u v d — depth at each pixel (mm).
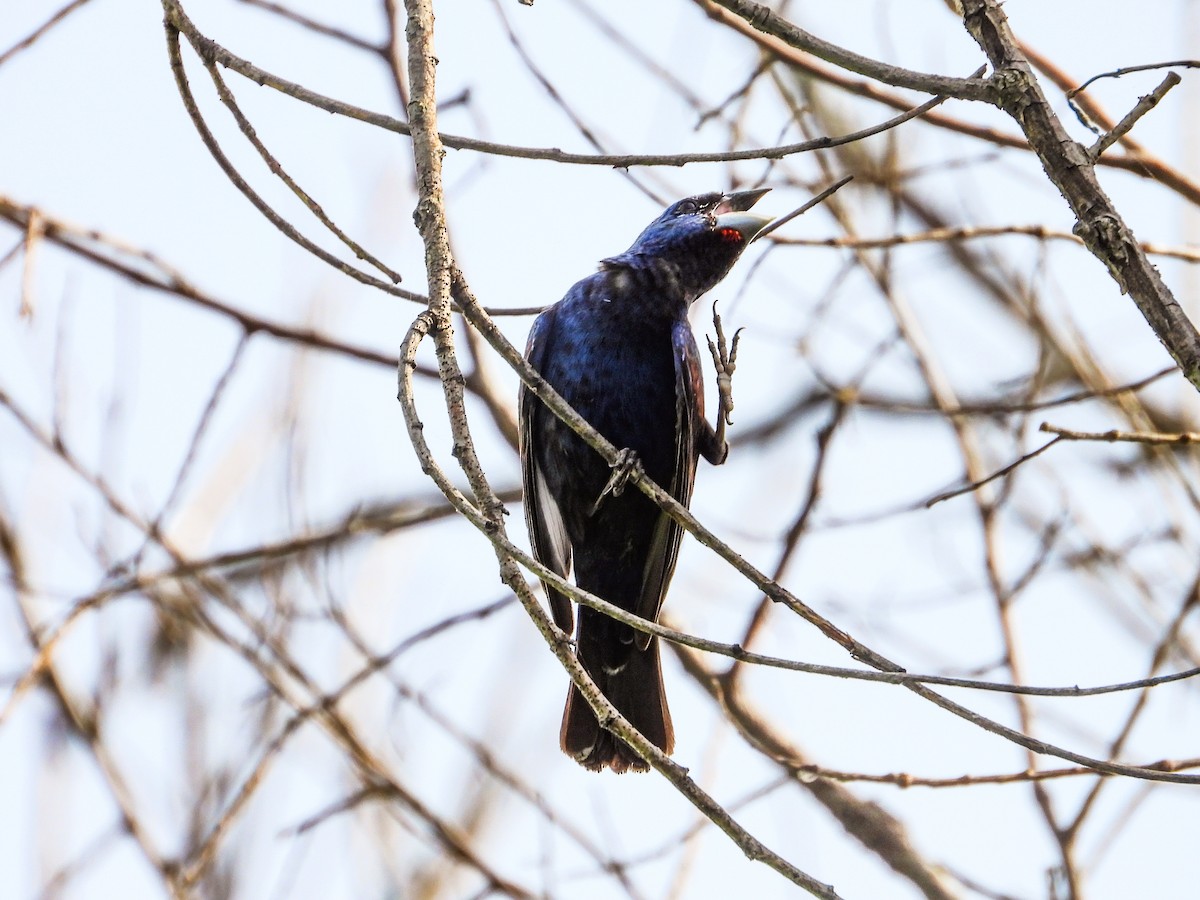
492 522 6266
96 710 11062
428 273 6812
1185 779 5855
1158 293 6359
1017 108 6660
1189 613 9422
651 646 10438
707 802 5910
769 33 6812
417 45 7250
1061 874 9070
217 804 10945
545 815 10219
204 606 11578
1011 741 5973
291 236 7980
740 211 10758
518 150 7398
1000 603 9992
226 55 7473
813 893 5773
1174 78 6562
